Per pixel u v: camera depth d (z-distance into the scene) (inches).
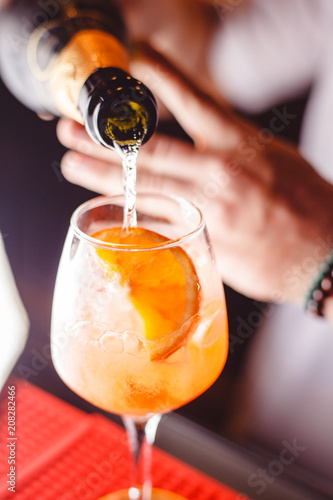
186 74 22.1
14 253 30.0
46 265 30.0
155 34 25.8
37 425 19.0
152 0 24.7
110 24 19.8
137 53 20.9
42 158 29.9
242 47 29.1
